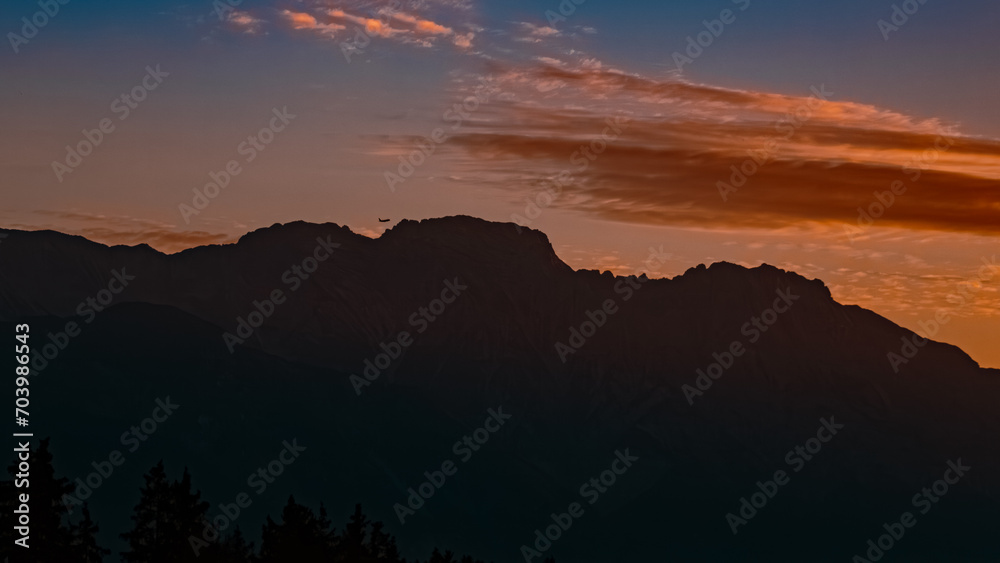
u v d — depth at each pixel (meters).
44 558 106.88
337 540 128.88
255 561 126.44
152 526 116.62
